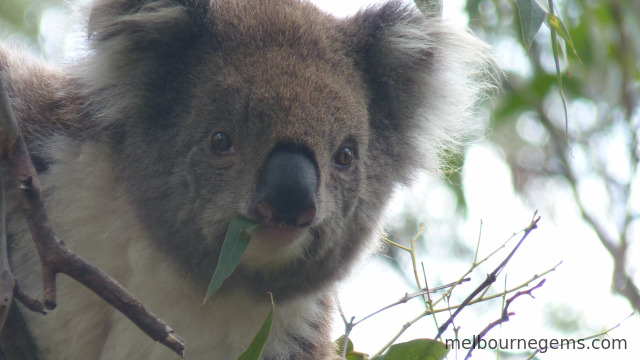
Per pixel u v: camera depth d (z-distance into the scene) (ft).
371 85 19.08
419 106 20.40
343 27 19.15
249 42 17.38
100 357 18.37
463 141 27.12
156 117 17.28
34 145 18.15
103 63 17.66
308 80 16.83
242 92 16.39
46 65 20.63
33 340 17.30
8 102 11.69
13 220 17.40
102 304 17.87
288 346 19.89
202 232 16.63
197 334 18.30
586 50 37.58
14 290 11.73
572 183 35.17
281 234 16.01
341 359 18.24
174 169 16.87
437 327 17.89
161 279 17.74
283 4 18.95
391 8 19.92
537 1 17.21
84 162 17.76
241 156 16.14
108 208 17.75
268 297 17.90
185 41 17.61
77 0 18.22
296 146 15.99
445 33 20.48
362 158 17.80
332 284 18.85
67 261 11.41
